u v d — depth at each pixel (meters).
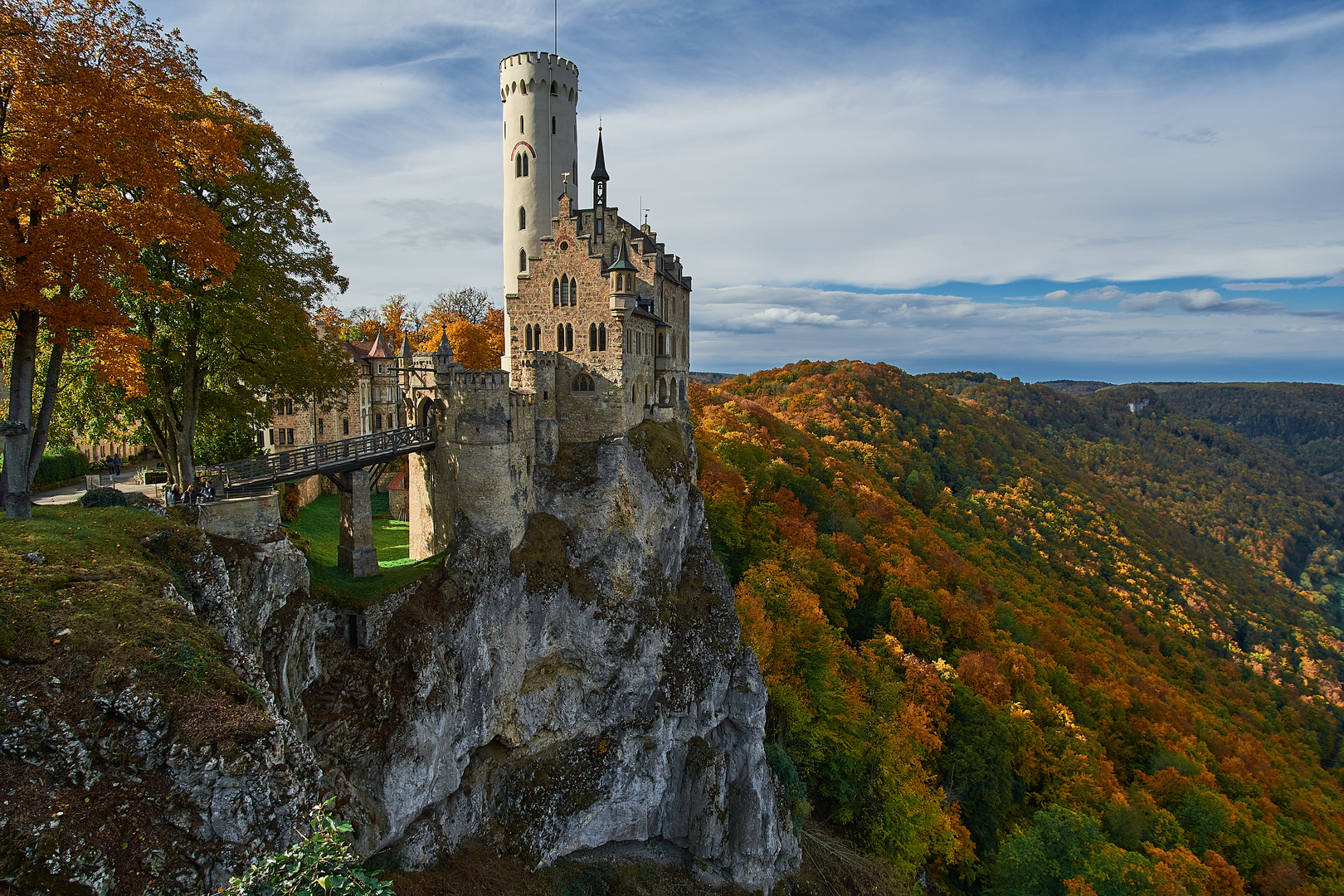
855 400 190.25
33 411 39.22
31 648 20.27
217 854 19.44
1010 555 138.88
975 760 71.38
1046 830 62.94
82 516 28.86
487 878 44.47
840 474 131.50
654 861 55.62
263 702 23.22
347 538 43.25
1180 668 121.75
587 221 64.88
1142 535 175.62
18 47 24.61
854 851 63.28
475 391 46.25
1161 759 84.44
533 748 50.91
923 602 93.31
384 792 38.81
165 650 21.92
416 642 41.12
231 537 33.19
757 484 105.94
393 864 41.00
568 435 56.78
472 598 45.34
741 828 56.38
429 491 51.22
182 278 35.75
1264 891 68.62
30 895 16.52
